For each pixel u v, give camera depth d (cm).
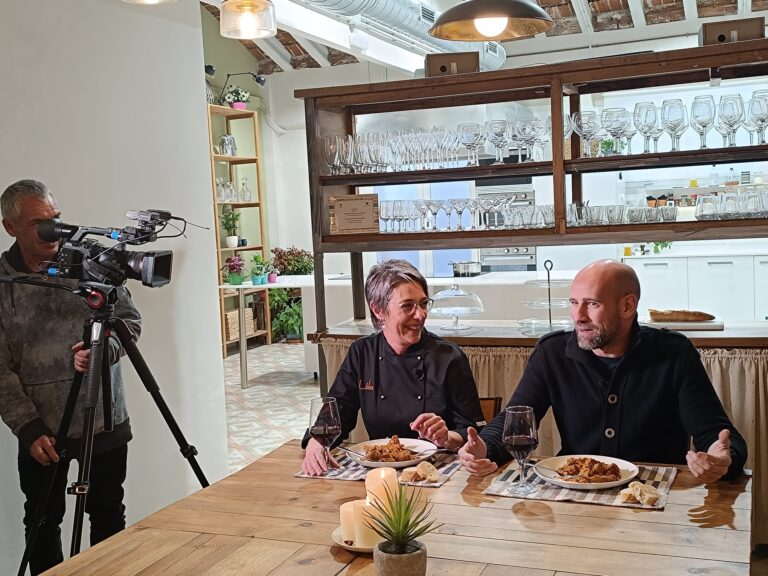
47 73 326
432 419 232
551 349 254
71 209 337
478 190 998
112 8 356
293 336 1083
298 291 1101
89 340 276
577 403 248
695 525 175
